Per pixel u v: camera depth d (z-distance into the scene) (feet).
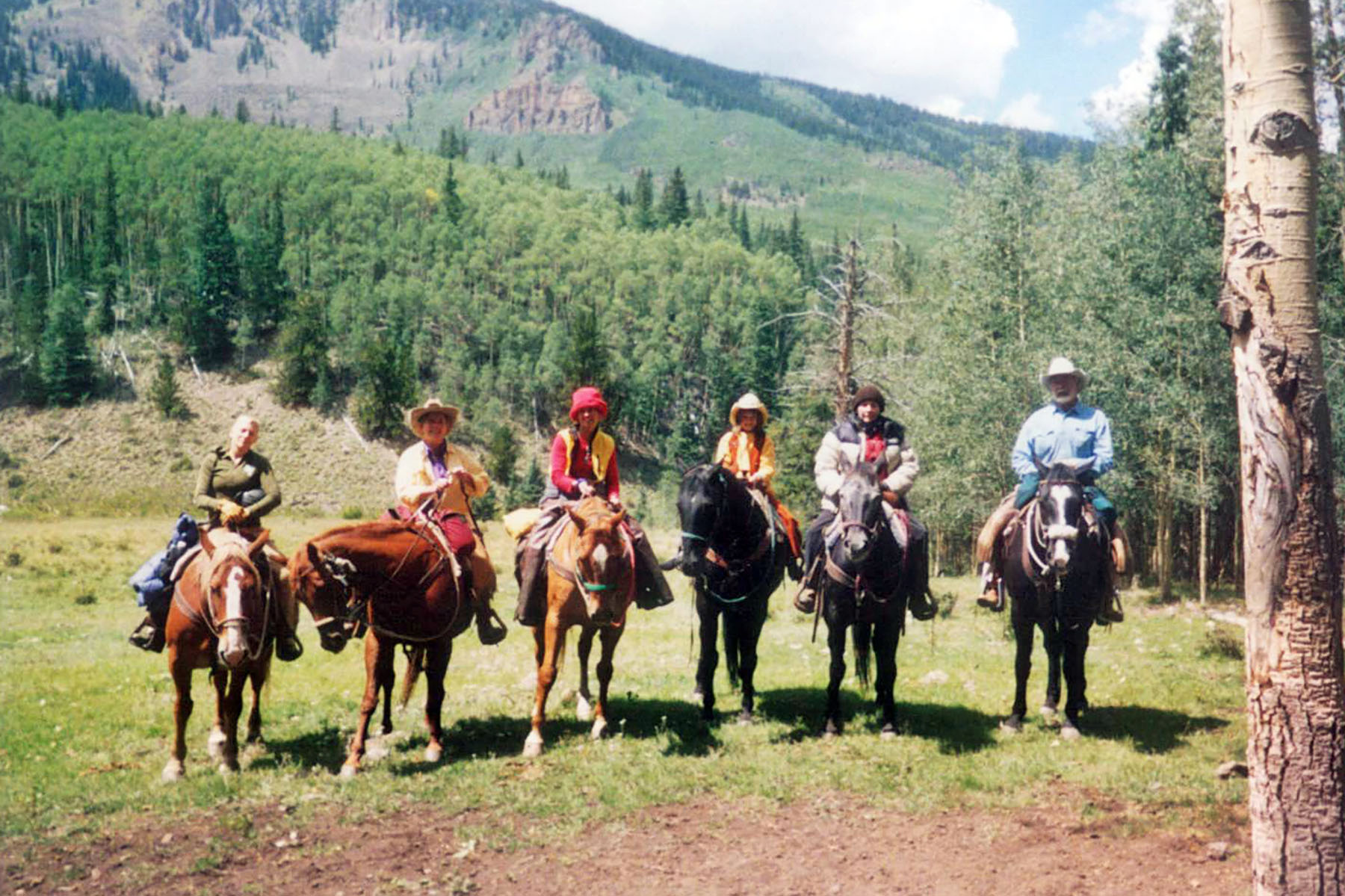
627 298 553.23
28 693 36.91
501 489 355.97
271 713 32.50
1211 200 91.04
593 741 28.30
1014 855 19.85
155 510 292.61
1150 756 26.12
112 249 514.27
